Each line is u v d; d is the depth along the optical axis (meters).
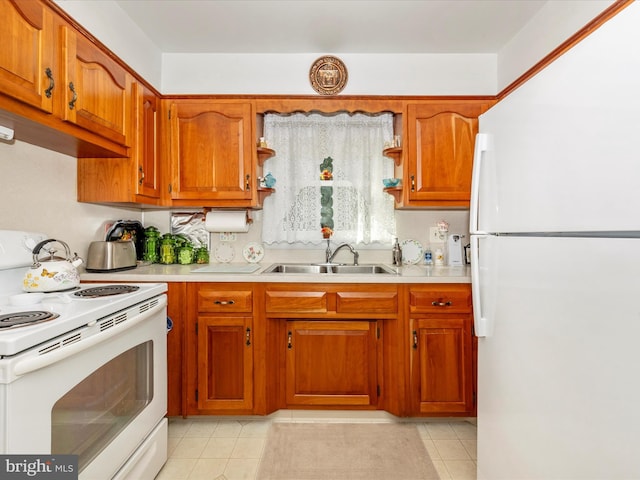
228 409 1.87
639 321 0.64
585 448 0.77
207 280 1.85
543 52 1.73
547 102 0.89
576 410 0.80
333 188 2.41
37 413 0.84
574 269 0.80
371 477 1.51
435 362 1.86
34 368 0.80
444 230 2.43
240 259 2.47
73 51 1.33
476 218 1.27
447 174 2.12
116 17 1.67
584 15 1.46
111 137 1.61
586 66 0.76
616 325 0.69
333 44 2.08
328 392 1.92
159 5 1.71
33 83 1.15
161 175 2.11
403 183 2.15
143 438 1.32
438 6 1.74
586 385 0.76
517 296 1.04
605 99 0.71
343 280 1.86
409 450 1.69
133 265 2.08
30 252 1.40
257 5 1.73
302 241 2.42
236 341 1.87
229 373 1.87
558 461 0.86
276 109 2.14
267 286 1.87
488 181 1.22
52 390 0.88
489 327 1.21
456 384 1.86
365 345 1.92
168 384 1.86
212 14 1.79
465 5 1.73
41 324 0.88
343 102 2.16
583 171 0.77
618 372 0.69
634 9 0.65
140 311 1.28
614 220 0.69
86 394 1.03
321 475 1.52
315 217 2.42
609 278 0.70
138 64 1.88
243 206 2.20
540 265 0.92
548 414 0.90
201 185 2.12
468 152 2.12
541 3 1.71
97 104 1.49
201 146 2.12
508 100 1.08
